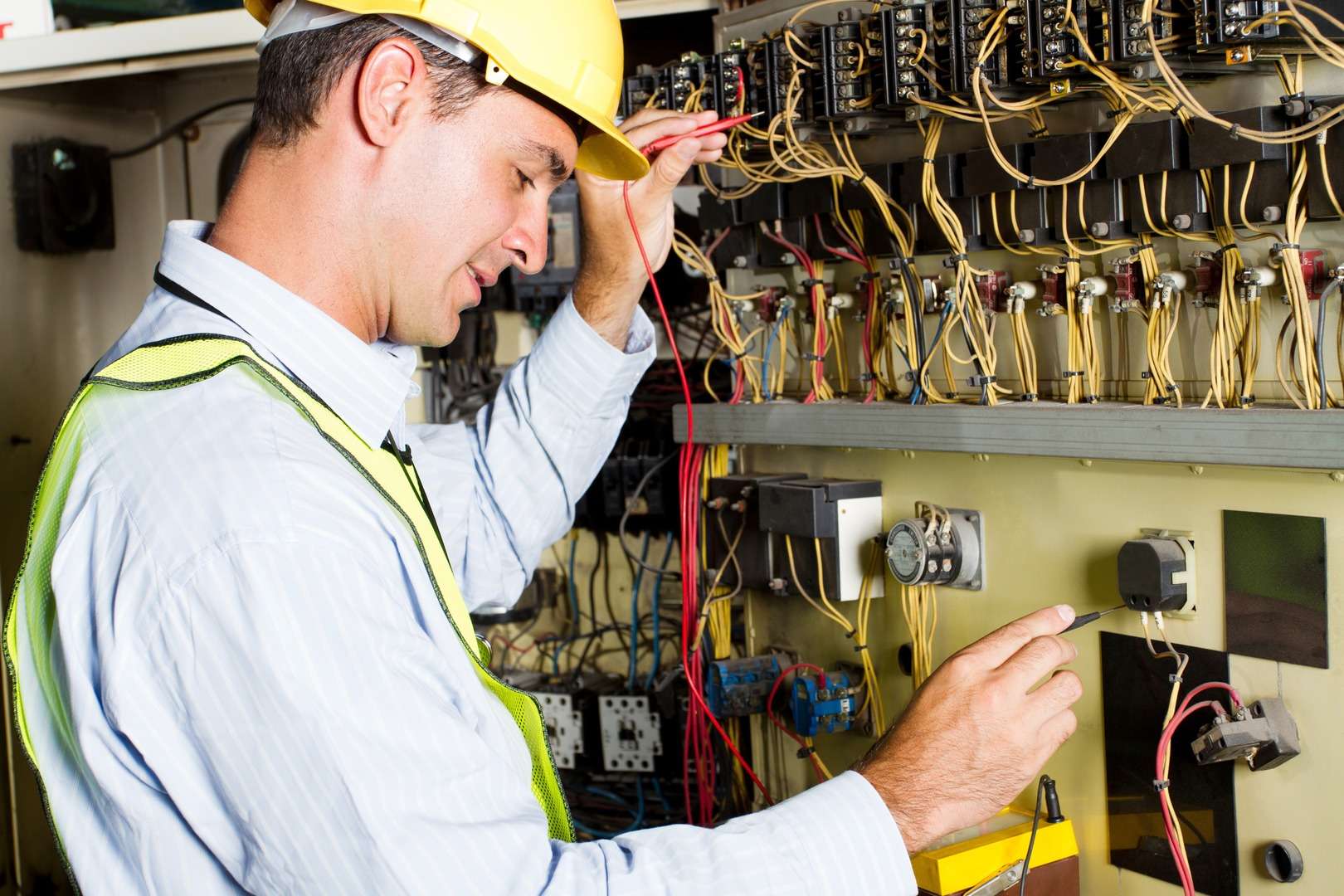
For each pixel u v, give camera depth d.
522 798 0.88
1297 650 1.11
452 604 0.99
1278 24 1.03
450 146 0.90
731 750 1.64
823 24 1.45
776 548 1.56
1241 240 1.16
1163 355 1.20
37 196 2.11
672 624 2.10
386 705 0.80
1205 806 1.20
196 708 0.79
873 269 1.47
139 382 0.87
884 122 1.42
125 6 1.83
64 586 0.84
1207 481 1.17
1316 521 1.09
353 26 0.89
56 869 2.05
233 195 0.96
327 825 0.78
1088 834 1.31
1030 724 0.97
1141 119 1.23
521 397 1.41
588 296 1.38
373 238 0.93
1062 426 1.21
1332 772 1.10
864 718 1.51
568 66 0.96
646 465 1.99
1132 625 1.24
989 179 1.30
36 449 2.12
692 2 1.60
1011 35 1.22
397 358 1.17
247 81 2.29
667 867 0.86
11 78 1.85
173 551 0.79
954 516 1.40
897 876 0.89
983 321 1.34
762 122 1.46
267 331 0.93
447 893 0.79
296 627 0.78
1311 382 1.08
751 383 1.62
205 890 0.85
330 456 0.88
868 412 1.40
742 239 1.61
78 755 0.88
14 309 2.06
